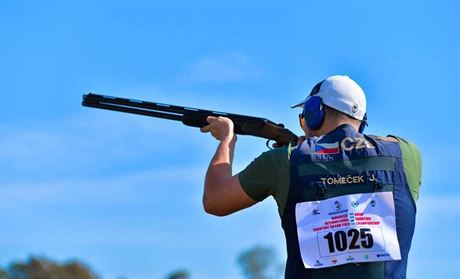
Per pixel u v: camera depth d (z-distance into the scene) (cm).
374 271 1452
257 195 1523
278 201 1509
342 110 1546
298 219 1484
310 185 1490
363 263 1455
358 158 1506
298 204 1489
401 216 1487
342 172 1495
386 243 1463
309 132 1592
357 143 1518
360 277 1452
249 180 1520
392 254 1459
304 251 1470
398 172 1509
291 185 1496
